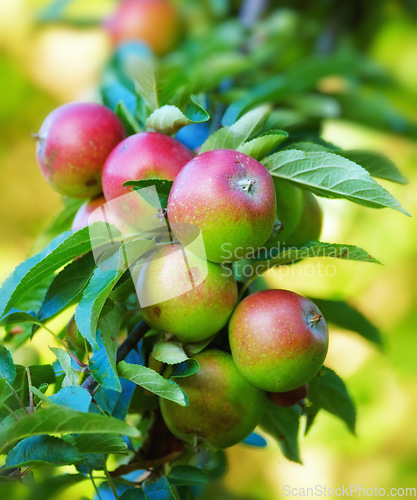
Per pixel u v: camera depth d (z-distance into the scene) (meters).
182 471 0.91
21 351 0.99
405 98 1.51
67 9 1.45
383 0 1.44
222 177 0.84
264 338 0.87
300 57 1.37
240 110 0.94
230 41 1.23
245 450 1.49
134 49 1.19
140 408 0.93
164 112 0.90
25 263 0.88
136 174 0.88
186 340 0.88
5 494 0.84
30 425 0.77
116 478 0.91
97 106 0.93
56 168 0.92
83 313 0.83
